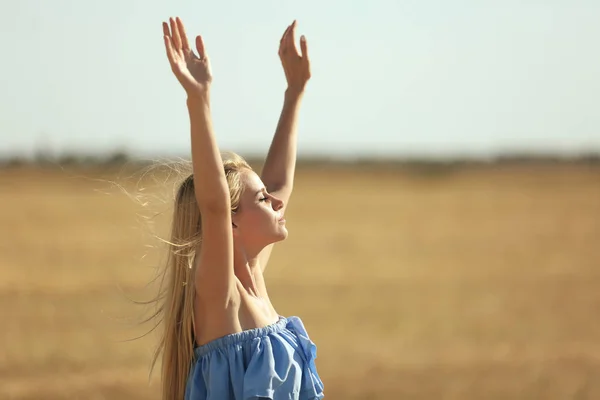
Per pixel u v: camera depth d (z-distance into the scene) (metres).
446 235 45.91
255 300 6.05
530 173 151.75
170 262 6.17
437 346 18.22
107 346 17.62
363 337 19.17
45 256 34.34
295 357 5.84
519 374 15.68
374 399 13.80
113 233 43.78
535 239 43.66
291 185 7.04
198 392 5.80
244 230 6.16
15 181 105.56
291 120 7.21
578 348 18.19
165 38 5.45
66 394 13.92
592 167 176.50
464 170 171.25
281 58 7.35
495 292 26.48
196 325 5.89
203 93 5.48
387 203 72.31
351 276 29.75
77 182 100.00
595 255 36.59
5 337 18.56
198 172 5.53
